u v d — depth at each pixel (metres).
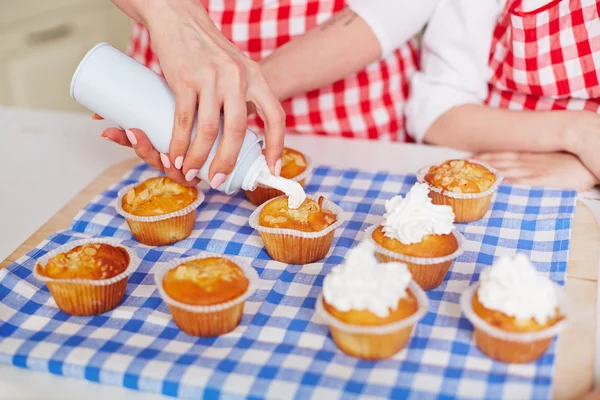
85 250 0.65
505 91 0.91
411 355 0.58
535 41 0.83
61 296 0.62
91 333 0.61
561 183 0.79
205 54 0.63
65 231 0.73
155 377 0.56
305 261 0.69
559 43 0.82
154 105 0.64
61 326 0.62
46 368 0.58
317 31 0.87
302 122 0.96
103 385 0.57
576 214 0.74
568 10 0.80
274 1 0.91
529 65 0.85
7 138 0.92
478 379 0.56
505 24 0.87
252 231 0.74
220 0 0.92
